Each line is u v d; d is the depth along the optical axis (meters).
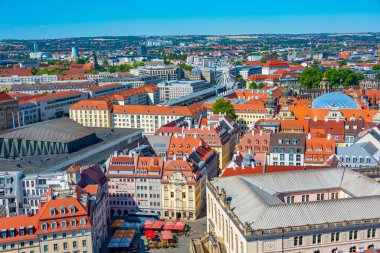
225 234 144.25
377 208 130.25
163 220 198.75
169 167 198.75
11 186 178.50
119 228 183.75
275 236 122.19
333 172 158.50
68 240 148.12
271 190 149.00
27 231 145.50
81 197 156.50
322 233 124.94
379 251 118.44
